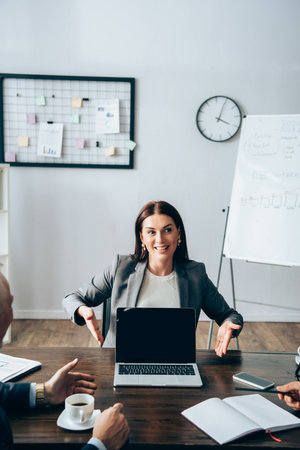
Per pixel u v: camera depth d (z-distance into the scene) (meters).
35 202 3.78
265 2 3.60
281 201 2.81
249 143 2.95
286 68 3.67
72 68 3.64
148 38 3.63
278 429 1.14
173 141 3.74
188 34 3.63
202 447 1.07
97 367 1.47
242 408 1.21
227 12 3.61
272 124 2.91
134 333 1.51
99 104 3.66
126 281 1.87
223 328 1.69
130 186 3.79
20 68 3.63
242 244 2.88
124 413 1.19
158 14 3.61
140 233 1.87
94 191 3.78
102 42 3.62
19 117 3.66
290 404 1.24
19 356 1.55
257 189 2.88
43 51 3.62
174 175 3.78
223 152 3.75
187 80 3.68
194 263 1.92
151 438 1.08
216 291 1.94
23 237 3.81
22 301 3.88
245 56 3.66
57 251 3.84
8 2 3.56
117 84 3.64
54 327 3.68
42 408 1.23
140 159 3.76
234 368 1.50
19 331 3.57
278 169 2.85
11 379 1.34
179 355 1.50
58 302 3.89
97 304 1.96
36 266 3.85
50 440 1.07
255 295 3.91
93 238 3.84
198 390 1.33
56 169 3.75
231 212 2.94
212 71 3.67
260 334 3.62
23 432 1.10
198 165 3.77
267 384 1.35
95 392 1.30
